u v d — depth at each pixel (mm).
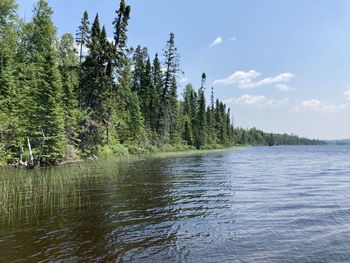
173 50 69188
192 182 23188
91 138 43875
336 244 9898
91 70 45094
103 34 45938
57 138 34344
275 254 9078
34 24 49438
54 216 13219
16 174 26062
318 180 24766
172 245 9805
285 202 16109
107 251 9281
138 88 78188
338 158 59281
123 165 36219
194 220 12680
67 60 52312
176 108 78312
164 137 72625
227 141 121438
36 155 34125
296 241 10180
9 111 34094
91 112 43344
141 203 15781
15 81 38656
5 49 40219
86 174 27094
